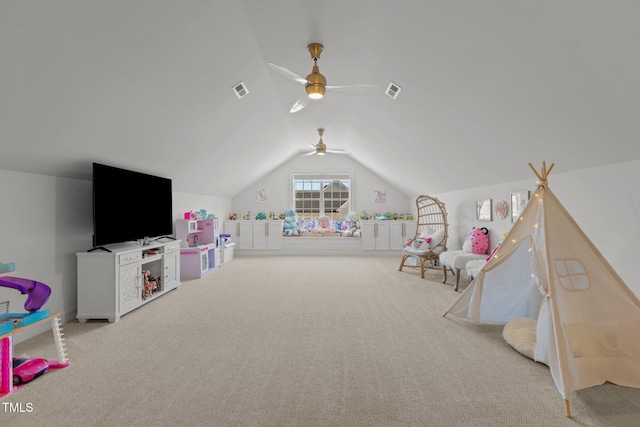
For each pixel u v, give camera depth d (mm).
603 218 2736
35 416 1712
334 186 8695
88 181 3561
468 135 3545
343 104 4492
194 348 2564
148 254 3943
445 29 2227
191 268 5277
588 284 2156
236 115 4129
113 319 3166
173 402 1840
